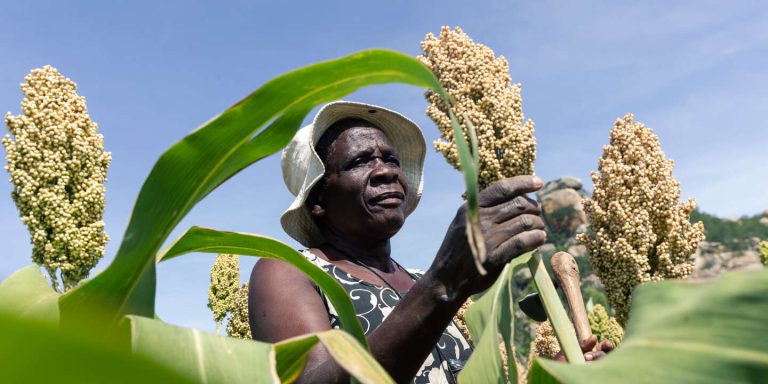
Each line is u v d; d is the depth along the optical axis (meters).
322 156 1.93
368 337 0.98
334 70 0.63
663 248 5.95
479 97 4.89
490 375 0.84
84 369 0.20
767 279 0.50
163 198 0.63
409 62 0.62
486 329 0.88
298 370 0.74
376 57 0.62
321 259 1.82
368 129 1.95
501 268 0.87
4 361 0.19
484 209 0.88
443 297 0.90
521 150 4.87
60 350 0.19
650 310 0.54
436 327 0.93
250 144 0.68
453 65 4.70
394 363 0.95
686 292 0.54
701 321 0.50
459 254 0.88
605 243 5.94
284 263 1.64
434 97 5.04
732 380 0.46
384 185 1.88
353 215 1.87
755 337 0.48
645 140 6.11
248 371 0.54
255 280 1.63
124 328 0.58
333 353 0.55
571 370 0.48
